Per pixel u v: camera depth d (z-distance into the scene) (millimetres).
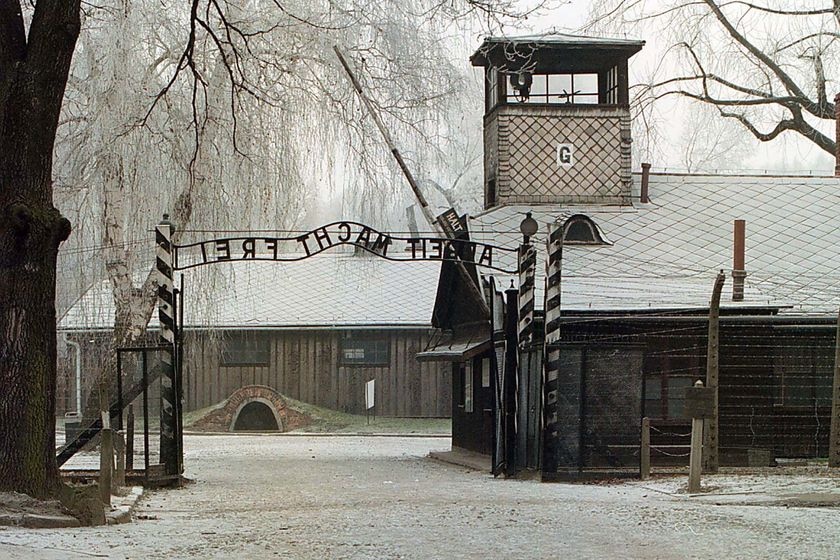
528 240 21250
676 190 30547
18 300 13078
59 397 38250
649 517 12719
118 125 24844
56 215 13305
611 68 30609
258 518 13328
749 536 11070
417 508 14297
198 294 27000
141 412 35344
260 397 42875
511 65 29906
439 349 29391
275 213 25938
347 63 26156
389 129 26594
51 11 13289
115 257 26391
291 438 38188
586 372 19672
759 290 24531
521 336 21125
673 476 19156
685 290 24375
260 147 25578
